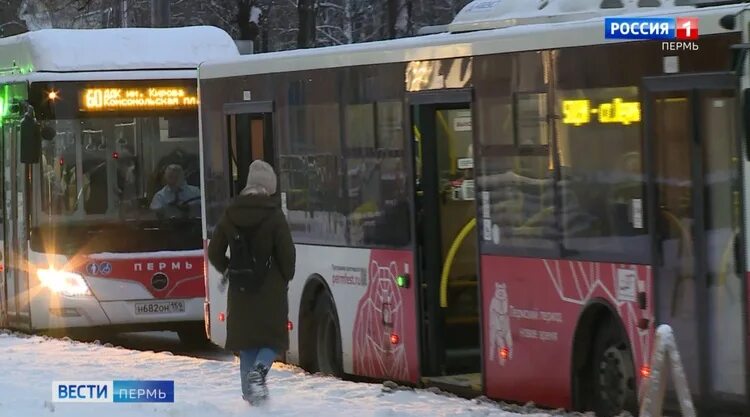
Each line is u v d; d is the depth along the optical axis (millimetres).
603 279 30031
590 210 30391
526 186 32250
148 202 52375
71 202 51875
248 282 31797
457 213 36500
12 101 53500
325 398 33719
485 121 33562
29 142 50781
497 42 33062
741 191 26609
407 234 36625
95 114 52031
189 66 53406
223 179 44938
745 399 26594
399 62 36594
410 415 30469
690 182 27734
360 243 38469
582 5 32875
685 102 27844
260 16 93250
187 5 98312
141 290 51875
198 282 52469
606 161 29922
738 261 26766
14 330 54750
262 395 32000
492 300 33500
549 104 31484
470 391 34906
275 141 42156
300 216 41250
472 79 33906
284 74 41531
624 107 29359
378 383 38875
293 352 41906
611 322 30297
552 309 31562
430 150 36250
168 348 54969
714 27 27266
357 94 38281
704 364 27484
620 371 30000
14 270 54125
